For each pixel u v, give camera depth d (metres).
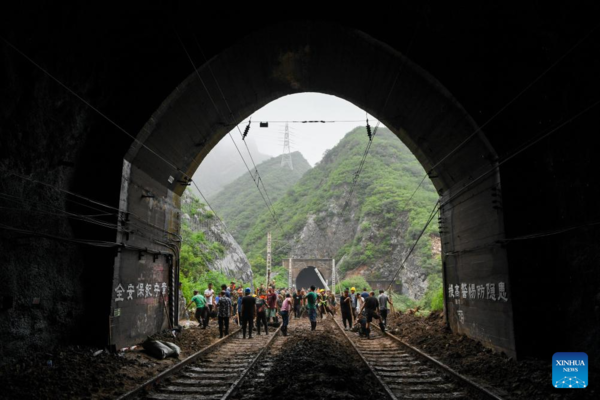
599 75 7.15
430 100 10.55
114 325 9.30
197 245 36.44
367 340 12.84
